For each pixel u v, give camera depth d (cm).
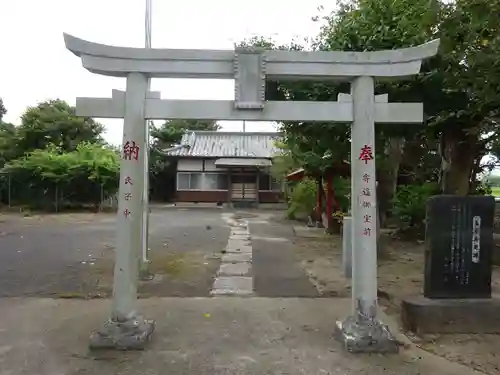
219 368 457
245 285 817
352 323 522
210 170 3359
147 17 912
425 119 874
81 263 1019
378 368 463
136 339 503
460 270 607
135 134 511
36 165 2534
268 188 3325
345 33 796
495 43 569
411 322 587
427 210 621
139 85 514
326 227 1683
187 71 517
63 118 3130
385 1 774
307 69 521
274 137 3638
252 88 515
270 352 500
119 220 516
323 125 929
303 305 686
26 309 657
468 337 565
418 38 703
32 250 1206
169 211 2766
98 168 2584
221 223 2031
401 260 1070
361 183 520
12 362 468
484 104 711
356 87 524
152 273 915
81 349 504
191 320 608
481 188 1545
